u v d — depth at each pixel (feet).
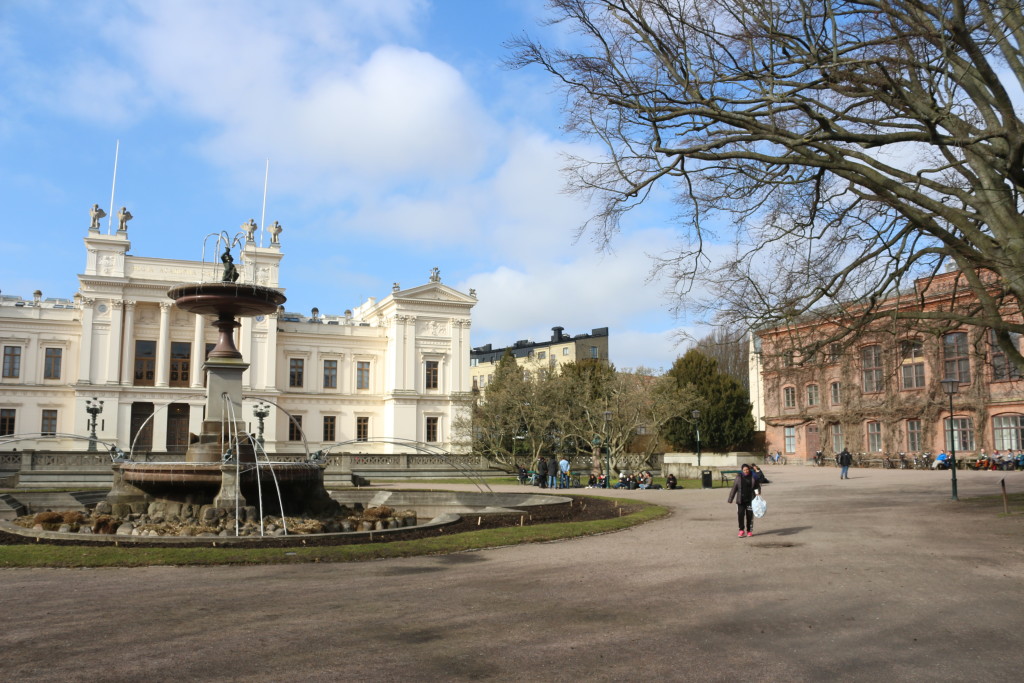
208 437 65.26
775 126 54.19
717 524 61.52
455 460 170.19
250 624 26.37
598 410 156.04
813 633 25.70
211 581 34.45
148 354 235.40
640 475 128.16
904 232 63.98
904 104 56.08
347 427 261.65
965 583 34.37
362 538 48.06
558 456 165.68
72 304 263.29
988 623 27.07
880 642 24.61
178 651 22.95
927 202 55.83
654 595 31.89
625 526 58.85
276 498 61.77
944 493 92.53
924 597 31.40
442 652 23.18
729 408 217.77
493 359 404.77
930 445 179.22
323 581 34.73
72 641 24.02
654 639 24.88
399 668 21.56
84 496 77.97
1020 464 156.25
